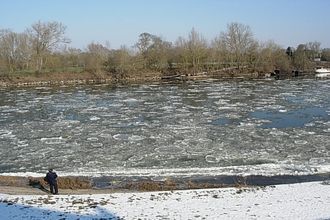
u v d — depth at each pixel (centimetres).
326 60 14862
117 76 10956
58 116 5053
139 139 3744
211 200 2106
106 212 1938
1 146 3581
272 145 3428
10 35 11275
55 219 1852
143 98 6688
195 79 10325
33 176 2706
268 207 1973
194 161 3033
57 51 12369
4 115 5194
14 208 2002
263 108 5388
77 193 2323
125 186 2491
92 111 5406
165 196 2194
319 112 5000
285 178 2580
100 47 11894
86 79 10600
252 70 11450
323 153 3167
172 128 4184
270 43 12025
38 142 3709
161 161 3056
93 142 3669
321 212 1881
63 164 3041
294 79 9625
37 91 8269
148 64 11788
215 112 5131
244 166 2848
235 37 11931
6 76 10269
